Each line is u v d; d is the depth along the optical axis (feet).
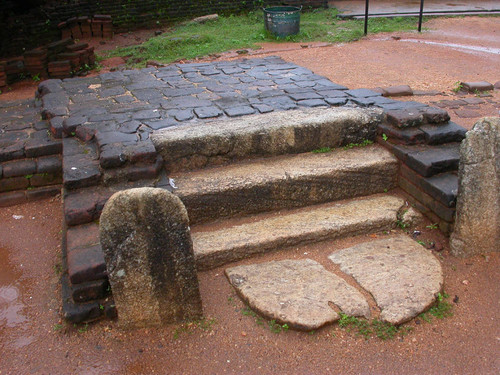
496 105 21.31
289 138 15.01
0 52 34.83
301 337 10.23
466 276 11.91
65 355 10.04
